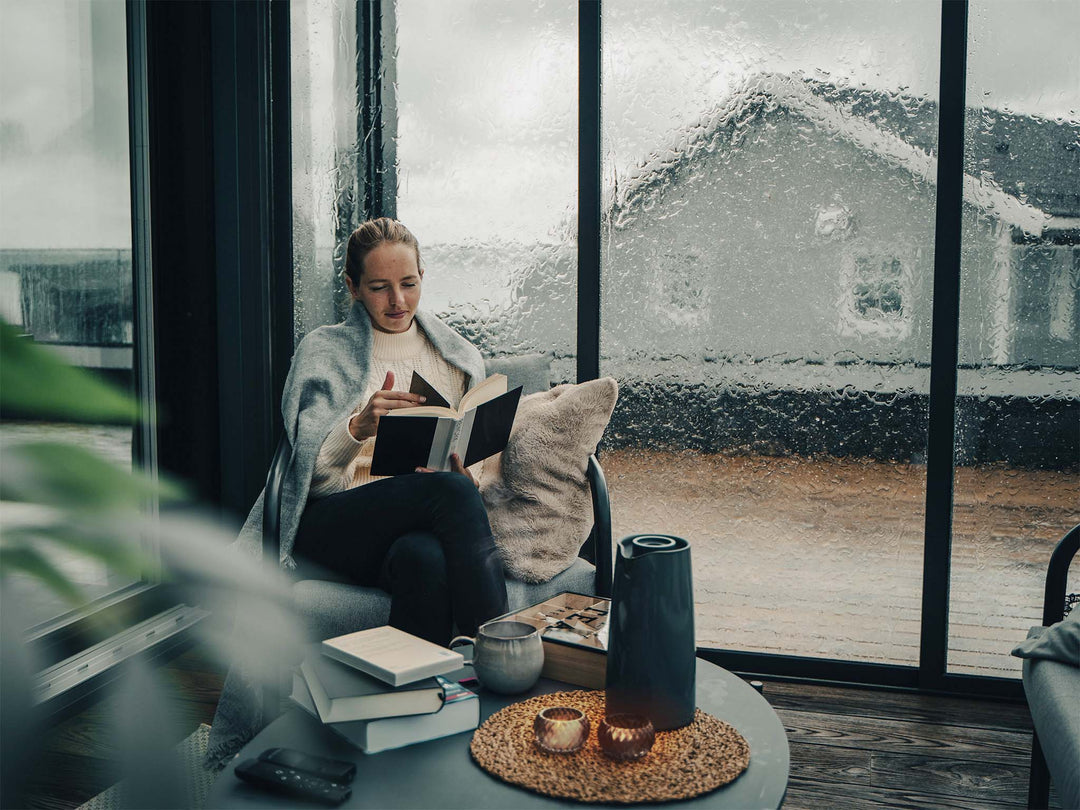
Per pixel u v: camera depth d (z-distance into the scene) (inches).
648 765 34.0
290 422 65.0
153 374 87.7
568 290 85.9
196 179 88.4
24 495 7.9
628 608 36.1
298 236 91.8
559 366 87.0
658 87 82.3
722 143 81.4
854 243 79.0
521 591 64.7
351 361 68.0
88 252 80.4
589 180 83.4
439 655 38.1
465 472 64.7
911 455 79.2
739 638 83.9
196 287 89.3
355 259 69.3
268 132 89.3
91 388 7.8
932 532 77.7
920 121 76.7
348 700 35.8
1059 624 50.7
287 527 63.6
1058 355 75.0
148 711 9.7
